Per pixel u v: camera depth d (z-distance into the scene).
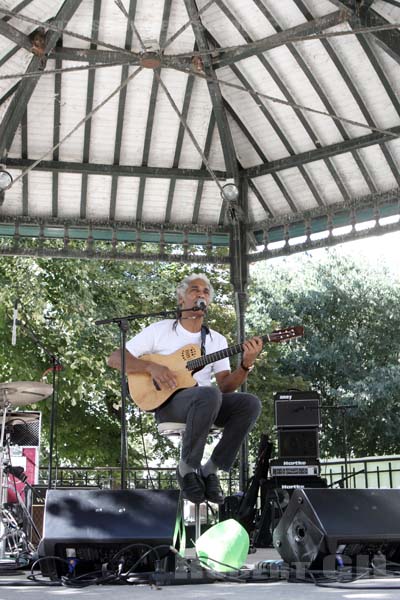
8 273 12.18
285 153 8.02
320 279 18.75
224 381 4.28
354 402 17.16
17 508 5.78
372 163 7.75
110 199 8.23
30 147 7.81
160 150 7.98
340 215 8.05
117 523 3.14
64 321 12.33
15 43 6.72
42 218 8.23
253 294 18.80
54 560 3.22
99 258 8.25
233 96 7.61
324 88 7.26
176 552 3.11
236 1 6.61
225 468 3.93
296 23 6.72
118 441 13.70
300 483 6.22
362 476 10.84
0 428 6.06
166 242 8.45
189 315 4.36
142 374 4.16
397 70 6.92
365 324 18.81
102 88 7.34
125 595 2.60
